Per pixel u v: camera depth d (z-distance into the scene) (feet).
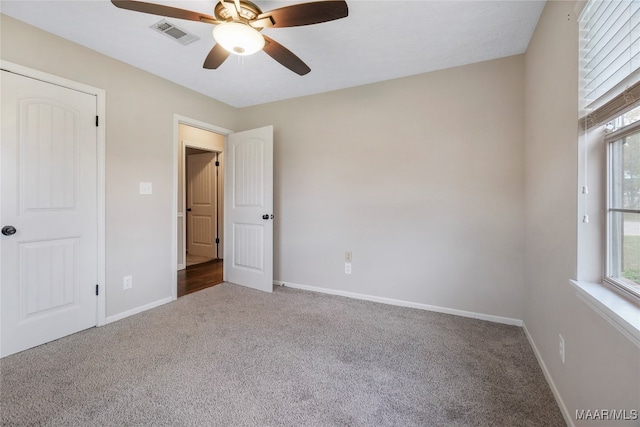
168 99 9.79
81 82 7.57
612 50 3.60
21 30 6.54
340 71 9.09
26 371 5.87
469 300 8.77
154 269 9.48
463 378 5.75
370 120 10.04
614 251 4.00
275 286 11.84
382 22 6.57
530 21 6.53
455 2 5.91
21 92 6.55
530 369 6.06
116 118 8.34
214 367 6.10
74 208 7.48
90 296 7.85
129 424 4.53
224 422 4.59
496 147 8.35
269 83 10.05
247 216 11.78
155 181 9.45
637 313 3.05
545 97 6.00
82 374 5.80
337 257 10.74
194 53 8.04
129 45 7.61
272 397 5.18
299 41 7.38
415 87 9.32
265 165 11.21
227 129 12.26
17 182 6.52
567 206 4.73
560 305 5.01
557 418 4.70
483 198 8.53
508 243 8.27
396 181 9.66
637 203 3.50
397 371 5.98
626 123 3.69
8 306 6.43
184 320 8.47
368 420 4.66
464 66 8.67
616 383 3.25
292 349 6.86
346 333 7.69
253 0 5.86
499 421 4.63
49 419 4.59
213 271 14.48
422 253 9.34
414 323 8.30
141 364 6.18
